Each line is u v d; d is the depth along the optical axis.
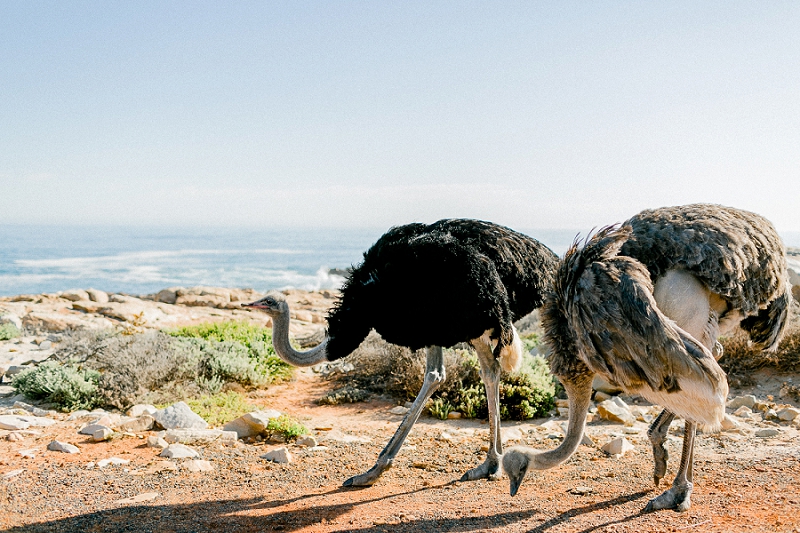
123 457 5.33
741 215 4.41
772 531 4.02
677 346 3.93
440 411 6.48
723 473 4.88
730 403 6.52
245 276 51.06
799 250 10.03
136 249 91.31
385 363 7.47
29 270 54.72
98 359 7.31
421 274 4.79
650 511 4.35
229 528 4.30
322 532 4.25
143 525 4.33
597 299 4.07
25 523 4.33
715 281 4.16
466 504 4.58
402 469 5.25
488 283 4.73
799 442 5.50
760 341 4.61
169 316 12.49
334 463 5.32
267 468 5.21
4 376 7.35
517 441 5.82
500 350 4.82
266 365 7.73
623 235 4.23
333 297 16.20
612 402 6.39
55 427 5.92
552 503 4.55
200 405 6.46
